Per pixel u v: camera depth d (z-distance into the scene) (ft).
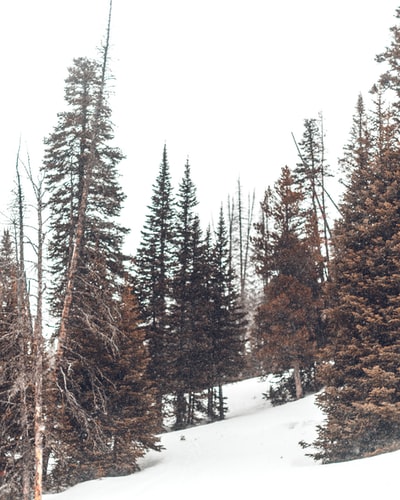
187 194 114.93
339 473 45.47
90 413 68.08
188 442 83.71
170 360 98.78
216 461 71.15
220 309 107.96
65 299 51.47
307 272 102.01
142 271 104.42
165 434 91.81
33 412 47.26
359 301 63.77
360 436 59.52
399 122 75.25
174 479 62.03
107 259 73.36
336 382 64.13
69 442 64.59
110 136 75.20
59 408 58.44
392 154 67.36
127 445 68.59
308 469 52.21
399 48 80.79
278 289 99.35
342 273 67.15
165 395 102.37
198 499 49.26
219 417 103.60
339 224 71.46
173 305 104.01
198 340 101.81
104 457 67.26
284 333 96.48
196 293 105.40
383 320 61.62
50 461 79.97
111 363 71.87
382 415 55.67
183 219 112.57
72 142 74.69
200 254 110.22
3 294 48.73
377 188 67.00
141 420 70.69
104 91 61.72
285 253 100.68
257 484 50.60
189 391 100.22
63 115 77.00
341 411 61.52
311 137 125.90
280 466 63.93
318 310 99.14
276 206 104.99
